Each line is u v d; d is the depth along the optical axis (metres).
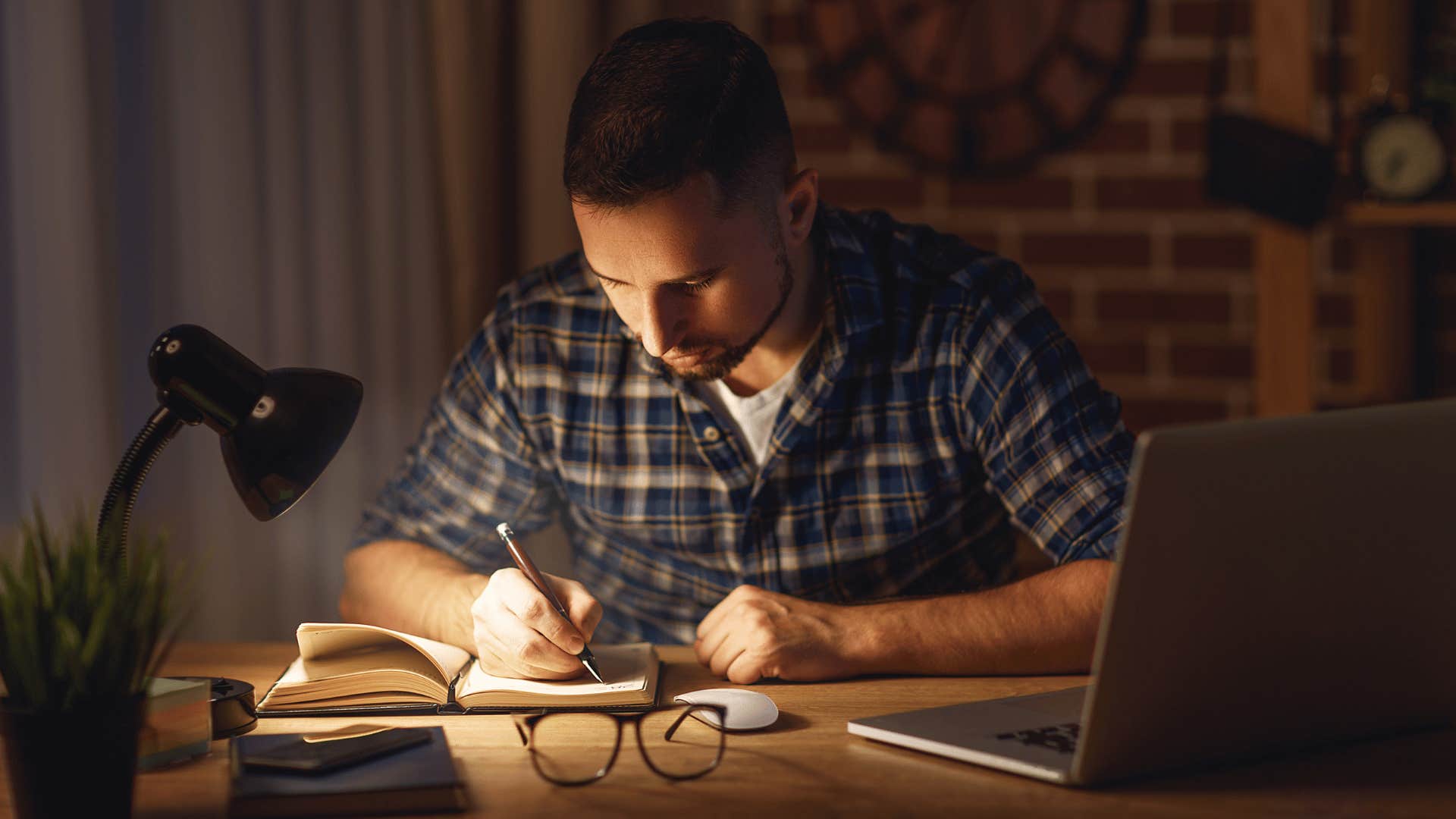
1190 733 0.88
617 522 1.47
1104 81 2.40
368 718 1.05
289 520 2.10
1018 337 1.40
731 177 1.15
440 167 2.17
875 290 1.40
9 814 0.87
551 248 2.18
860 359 1.41
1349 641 0.91
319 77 2.09
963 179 2.47
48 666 0.78
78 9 1.81
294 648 1.30
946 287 1.42
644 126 1.11
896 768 0.92
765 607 1.19
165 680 0.99
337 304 2.11
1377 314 2.25
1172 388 2.44
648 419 1.44
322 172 2.10
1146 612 0.82
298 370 1.00
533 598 1.12
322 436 0.99
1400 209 1.94
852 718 1.05
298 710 1.07
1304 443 0.84
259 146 2.06
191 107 1.97
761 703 1.04
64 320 1.82
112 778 0.79
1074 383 1.39
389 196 2.15
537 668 1.10
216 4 1.97
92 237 1.83
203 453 1.99
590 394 1.46
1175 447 0.79
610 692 1.07
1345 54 2.30
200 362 0.96
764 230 1.20
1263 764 0.92
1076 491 1.34
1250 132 1.95
